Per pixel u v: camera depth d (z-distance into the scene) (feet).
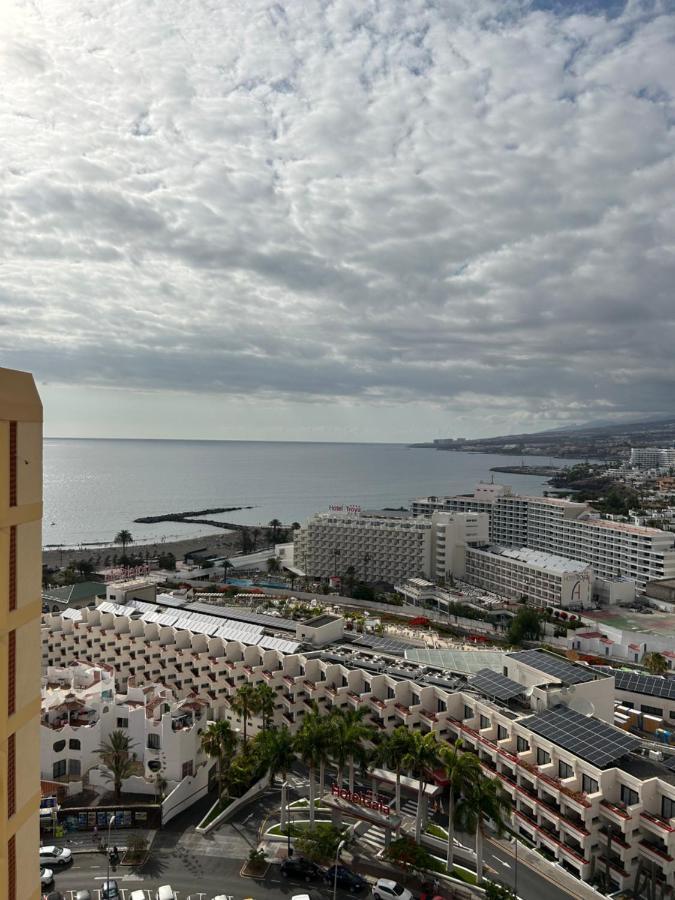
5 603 84.58
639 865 246.68
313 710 322.55
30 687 91.56
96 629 468.34
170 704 331.77
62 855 253.85
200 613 494.59
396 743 266.77
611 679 327.88
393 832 270.26
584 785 268.21
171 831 277.44
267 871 250.57
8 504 85.35
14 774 87.51
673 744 352.69
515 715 311.68
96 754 324.39
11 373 88.38
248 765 305.94
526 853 267.18
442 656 393.70
